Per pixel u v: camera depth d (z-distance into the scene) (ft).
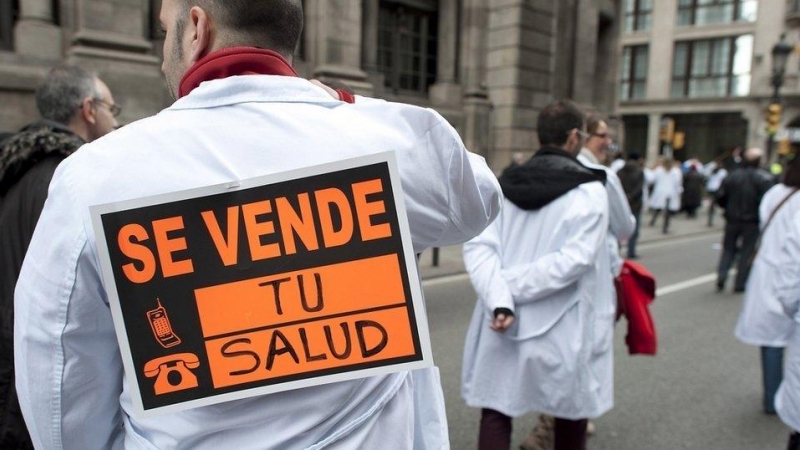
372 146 3.03
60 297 2.77
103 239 2.74
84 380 2.97
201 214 2.82
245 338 2.92
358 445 3.15
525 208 7.70
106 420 3.22
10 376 5.31
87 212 2.76
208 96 2.95
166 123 2.91
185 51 3.23
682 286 24.52
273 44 3.22
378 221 2.93
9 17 24.20
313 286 2.94
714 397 12.64
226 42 3.14
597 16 52.70
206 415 2.97
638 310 8.89
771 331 11.65
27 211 5.47
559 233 7.41
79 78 6.95
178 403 2.91
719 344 16.43
